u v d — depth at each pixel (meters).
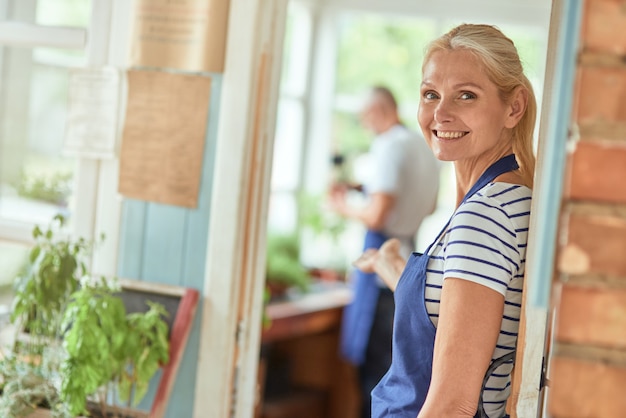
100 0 2.64
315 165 5.41
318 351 4.98
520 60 1.88
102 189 2.66
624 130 1.03
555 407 1.05
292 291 4.82
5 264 2.79
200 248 2.57
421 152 4.55
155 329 2.49
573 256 1.04
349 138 5.36
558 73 1.08
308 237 5.33
